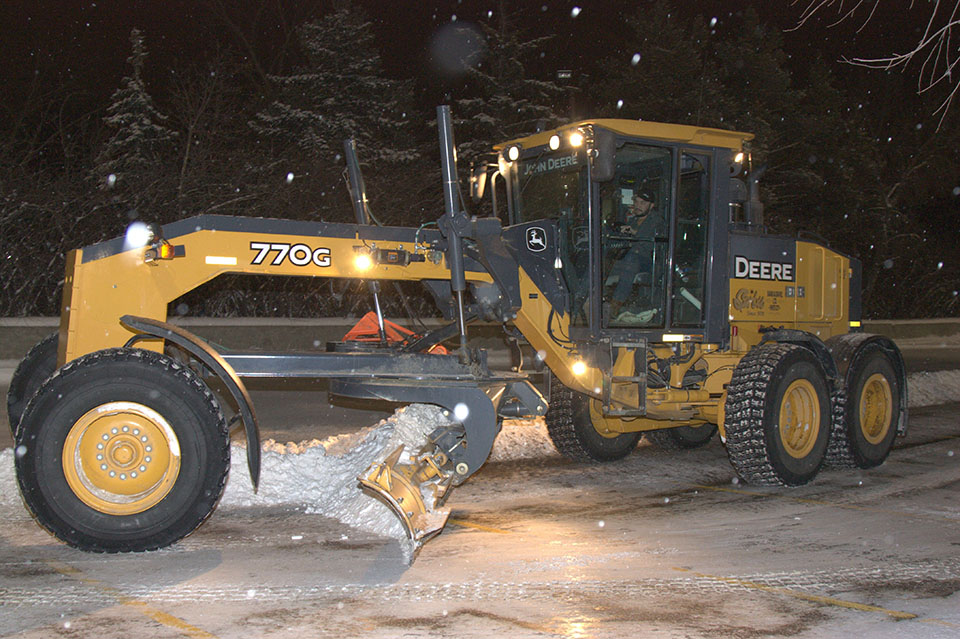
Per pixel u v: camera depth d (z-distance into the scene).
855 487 7.04
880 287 27.64
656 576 4.67
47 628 3.81
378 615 4.03
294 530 5.48
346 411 10.15
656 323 7.20
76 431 4.82
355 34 23.31
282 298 15.55
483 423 5.67
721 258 7.48
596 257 6.77
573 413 7.64
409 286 16.16
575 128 6.57
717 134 7.23
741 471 6.96
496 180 8.09
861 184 31.83
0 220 13.31
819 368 7.21
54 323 13.17
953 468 7.86
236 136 22.02
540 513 6.04
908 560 5.02
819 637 3.83
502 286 6.51
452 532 5.51
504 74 25.47
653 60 27.28
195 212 15.00
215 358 5.11
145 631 3.79
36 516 4.79
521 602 4.23
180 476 4.89
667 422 7.81
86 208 14.00
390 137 23.95
